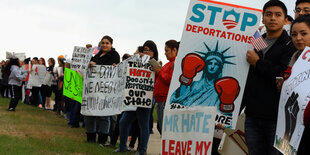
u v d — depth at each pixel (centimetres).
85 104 857
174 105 494
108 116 872
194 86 493
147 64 749
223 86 491
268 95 459
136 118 838
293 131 368
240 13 489
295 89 372
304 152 383
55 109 1706
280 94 412
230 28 490
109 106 841
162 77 691
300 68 377
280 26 476
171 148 479
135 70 749
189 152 477
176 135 480
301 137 358
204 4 491
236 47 490
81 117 1216
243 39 489
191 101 493
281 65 459
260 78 469
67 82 959
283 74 411
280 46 471
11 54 1504
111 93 838
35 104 1880
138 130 841
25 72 1446
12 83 1427
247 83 482
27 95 1978
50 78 1741
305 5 552
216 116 493
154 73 748
